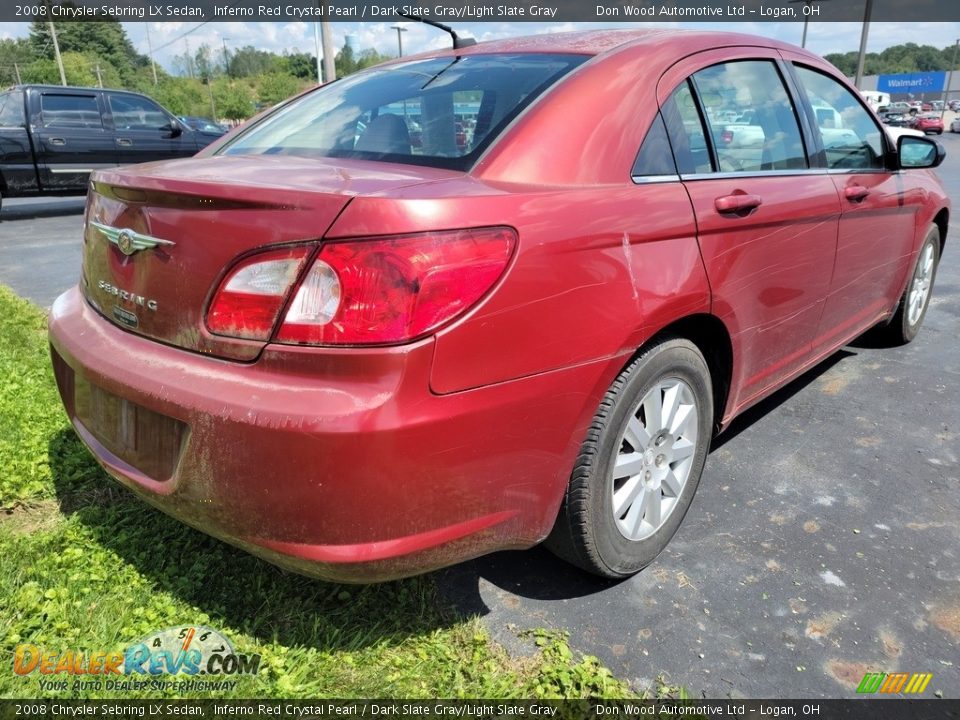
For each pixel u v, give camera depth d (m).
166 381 1.77
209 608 2.13
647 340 2.12
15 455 2.90
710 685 1.95
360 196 1.61
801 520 2.71
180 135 12.41
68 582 2.17
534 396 1.81
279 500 1.64
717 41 2.68
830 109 3.26
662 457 2.35
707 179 2.39
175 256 1.80
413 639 2.05
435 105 2.32
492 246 1.69
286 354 1.62
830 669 2.01
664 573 2.40
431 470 1.67
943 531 2.65
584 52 2.42
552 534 2.15
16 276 6.76
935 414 3.62
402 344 1.58
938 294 5.82
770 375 2.93
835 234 3.07
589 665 1.97
